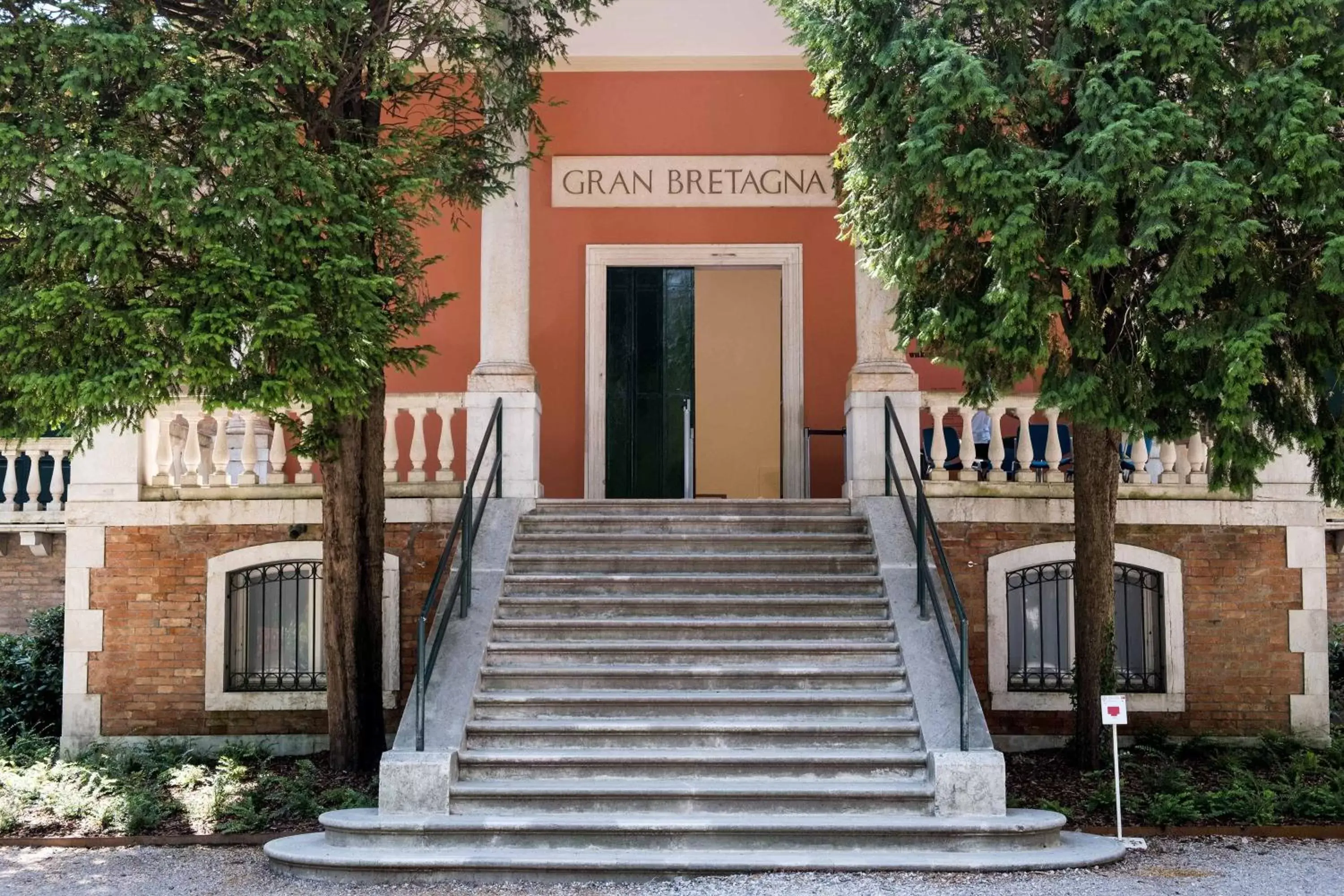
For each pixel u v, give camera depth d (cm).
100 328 839
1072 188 826
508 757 860
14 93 852
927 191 918
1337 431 923
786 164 1491
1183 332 860
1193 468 1216
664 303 1502
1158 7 819
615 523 1160
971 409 1220
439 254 1473
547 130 1477
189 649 1207
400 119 1085
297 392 880
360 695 1050
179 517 1216
